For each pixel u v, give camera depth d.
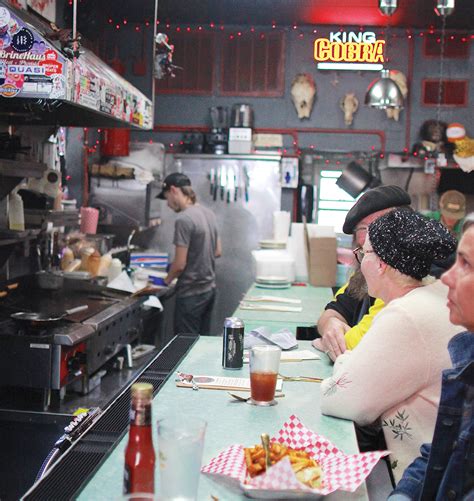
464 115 8.00
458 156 7.63
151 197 7.14
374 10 7.21
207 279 6.30
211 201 7.76
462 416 1.72
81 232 6.04
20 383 3.31
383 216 2.32
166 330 7.63
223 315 7.83
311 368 2.79
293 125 8.12
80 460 1.76
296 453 1.70
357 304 3.38
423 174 7.99
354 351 2.21
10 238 3.87
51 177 4.89
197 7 7.28
